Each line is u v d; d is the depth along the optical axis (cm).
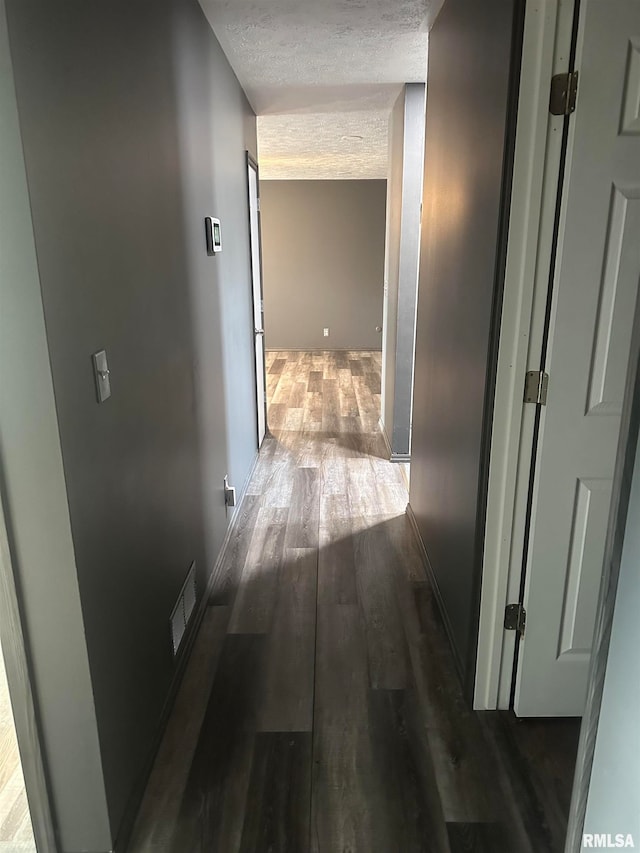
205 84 259
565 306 158
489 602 187
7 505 120
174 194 208
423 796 166
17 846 150
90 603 132
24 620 127
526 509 178
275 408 591
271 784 170
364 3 244
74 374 123
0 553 122
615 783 101
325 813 161
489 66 173
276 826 158
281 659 224
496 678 194
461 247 210
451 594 229
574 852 115
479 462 183
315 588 271
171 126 205
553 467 170
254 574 284
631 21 141
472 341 193
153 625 181
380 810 162
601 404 165
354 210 884
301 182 875
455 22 218
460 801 165
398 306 407
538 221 158
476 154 189
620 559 98
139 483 167
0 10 97
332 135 532
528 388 168
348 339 933
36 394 114
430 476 276
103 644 140
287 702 202
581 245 154
